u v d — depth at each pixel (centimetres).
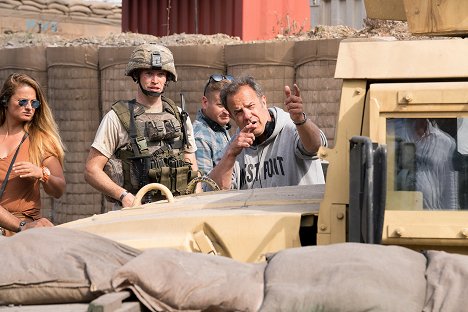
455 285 327
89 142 1074
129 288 335
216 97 691
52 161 629
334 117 955
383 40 407
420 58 396
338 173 394
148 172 609
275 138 556
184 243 401
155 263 337
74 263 349
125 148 613
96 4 2231
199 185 637
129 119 615
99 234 420
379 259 333
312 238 409
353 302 320
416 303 323
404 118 386
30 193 625
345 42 406
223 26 1486
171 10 1548
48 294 345
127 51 1049
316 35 1154
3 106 622
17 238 360
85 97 1070
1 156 617
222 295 331
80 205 1073
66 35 2181
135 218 429
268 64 979
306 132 517
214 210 425
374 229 362
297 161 551
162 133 616
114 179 614
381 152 361
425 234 376
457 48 397
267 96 984
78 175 1075
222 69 1005
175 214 422
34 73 1094
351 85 399
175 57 1014
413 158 384
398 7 513
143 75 618
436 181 382
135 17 1581
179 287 332
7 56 1105
